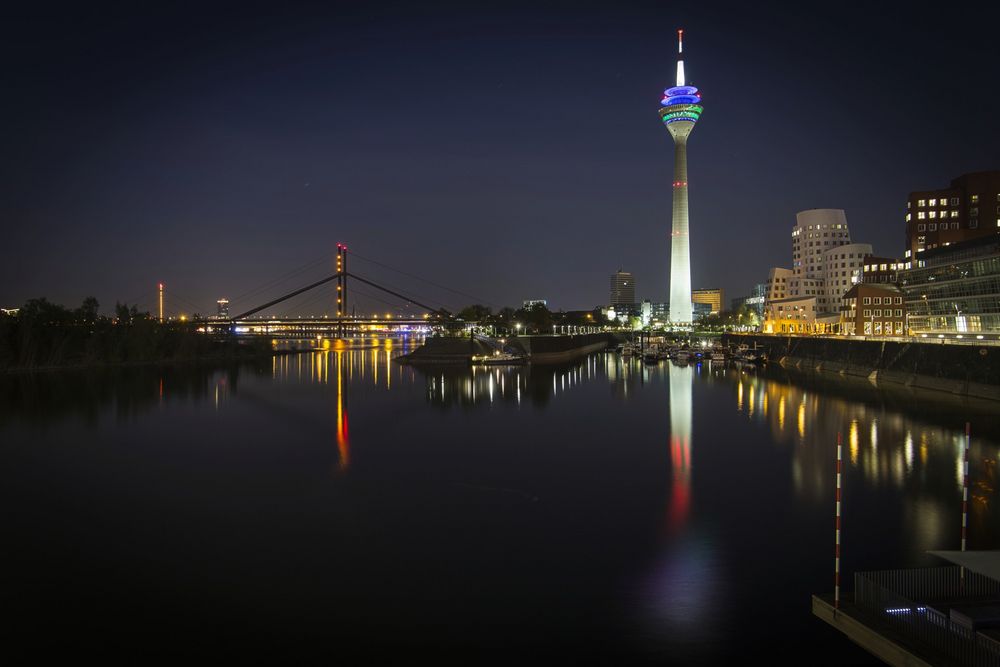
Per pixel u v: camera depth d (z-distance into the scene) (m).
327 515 42.66
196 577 32.31
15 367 159.75
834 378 134.62
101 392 121.12
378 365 197.88
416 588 30.78
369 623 27.39
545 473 53.56
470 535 38.34
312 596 30.00
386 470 55.41
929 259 164.75
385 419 85.81
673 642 25.61
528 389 121.12
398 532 39.03
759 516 41.41
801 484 49.19
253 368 184.50
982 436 67.25
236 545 37.00
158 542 37.66
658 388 119.25
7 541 38.00
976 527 38.47
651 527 39.47
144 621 27.70
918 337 145.62
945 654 20.53
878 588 23.34
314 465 57.78
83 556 35.41
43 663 24.50
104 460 60.81
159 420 86.69
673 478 51.47
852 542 36.16
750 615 27.70
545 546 36.38
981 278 133.25
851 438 66.94
